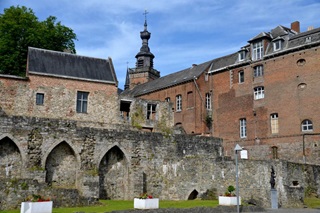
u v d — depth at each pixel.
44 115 36.44
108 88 40.09
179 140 34.06
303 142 42.72
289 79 45.22
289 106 44.81
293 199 32.50
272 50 47.94
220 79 54.38
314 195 35.25
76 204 24.38
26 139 27.41
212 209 23.78
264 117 47.34
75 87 38.38
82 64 40.47
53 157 28.69
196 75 55.91
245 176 32.06
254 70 49.78
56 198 24.02
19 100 35.69
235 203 25.50
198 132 54.09
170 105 45.00
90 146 29.61
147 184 31.64
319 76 42.34
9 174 26.91
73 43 48.69
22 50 43.38
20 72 43.38
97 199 25.42
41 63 37.97
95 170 28.97
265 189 32.00
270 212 25.89
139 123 42.03
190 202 27.33
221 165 32.53
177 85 59.00
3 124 26.83
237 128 50.50
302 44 44.22
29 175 26.55
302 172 34.72
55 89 37.44
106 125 38.50
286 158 44.19
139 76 89.38
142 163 31.70
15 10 44.69
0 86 35.19
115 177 30.95
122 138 31.08
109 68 41.72
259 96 48.66
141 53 90.50
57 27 47.09
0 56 42.25
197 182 32.84
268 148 46.22
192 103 56.00
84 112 38.50
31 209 19.22
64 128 28.84
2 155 26.94
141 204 22.39
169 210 22.36
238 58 52.66
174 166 33.16
